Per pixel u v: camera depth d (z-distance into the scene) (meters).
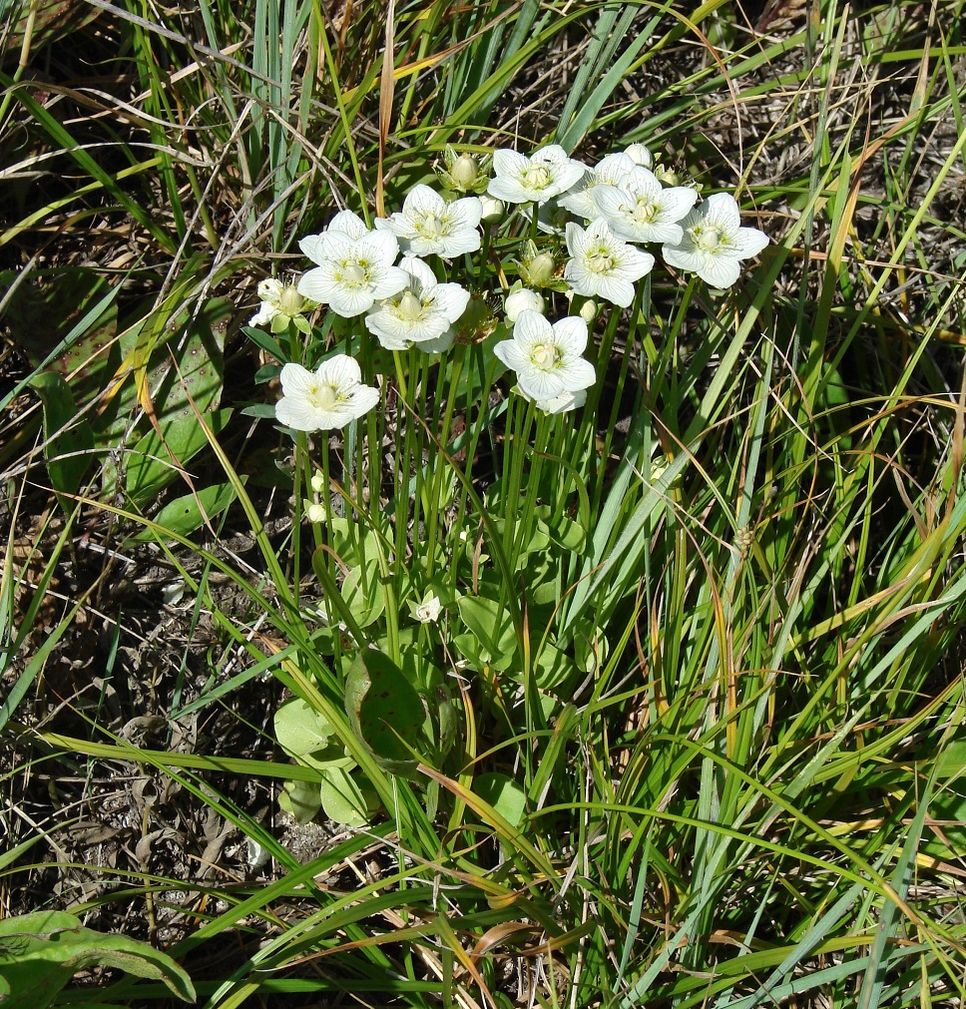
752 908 0.64
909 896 0.64
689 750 0.62
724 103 0.75
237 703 0.69
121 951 0.57
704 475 0.64
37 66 0.74
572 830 0.65
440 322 0.59
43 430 0.68
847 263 0.76
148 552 0.70
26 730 0.65
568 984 0.62
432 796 0.62
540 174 0.61
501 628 0.65
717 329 0.69
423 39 0.71
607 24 0.71
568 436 0.67
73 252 0.73
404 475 0.62
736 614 0.65
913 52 0.74
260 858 0.67
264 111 0.70
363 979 0.62
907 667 0.66
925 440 0.73
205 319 0.71
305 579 0.71
